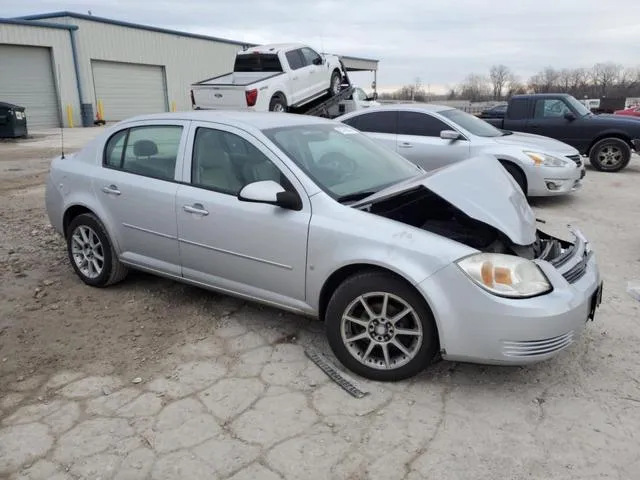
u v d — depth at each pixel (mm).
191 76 31828
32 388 3359
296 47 13797
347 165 4066
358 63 44438
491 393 3246
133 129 4594
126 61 27797
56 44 24469
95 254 4781
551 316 2975
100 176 4648
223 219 3850
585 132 11812
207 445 2816
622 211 8016
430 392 3258
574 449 2760
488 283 3008
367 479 2574
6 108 18859
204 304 4520
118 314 4352
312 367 3561
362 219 3367
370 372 3357
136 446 2818
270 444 2820
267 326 4137
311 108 14516
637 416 3016
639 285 4938
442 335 3096
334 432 2906
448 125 8680
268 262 3693
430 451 2752
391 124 9094
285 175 3674
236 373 3496
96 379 3441
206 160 4078
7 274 5188
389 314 3295
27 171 11781
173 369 3549
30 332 4059
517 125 12383
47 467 2678
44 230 6754
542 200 8852
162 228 4234
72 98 25453
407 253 3145
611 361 3590
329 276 3434
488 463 2666
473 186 3473
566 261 3412
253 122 4059
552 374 3439
